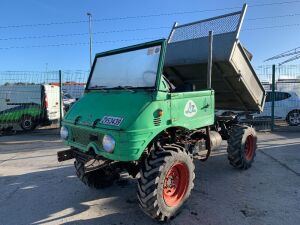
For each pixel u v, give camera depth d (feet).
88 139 15.39
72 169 24.16
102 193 18.84
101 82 18.01
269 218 15.21
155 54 15.53
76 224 15.05
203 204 16.89
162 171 14.29
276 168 23.53
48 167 25.03
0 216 16.10
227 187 19.47
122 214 16.01
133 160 13.73
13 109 46.62
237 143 22.40
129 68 16.56
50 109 47.37
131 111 14.17
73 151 17.07
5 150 33.06
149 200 14.20
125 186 19.86
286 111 47.24
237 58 21.02
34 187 20.29
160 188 14.33
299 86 47.98
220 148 30.04
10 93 46.55
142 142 13.80
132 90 15.74
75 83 49.37
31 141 38.58
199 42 21.86
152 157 14.78
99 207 16.92
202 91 17.83
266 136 38.32
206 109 18.28
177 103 15.83
